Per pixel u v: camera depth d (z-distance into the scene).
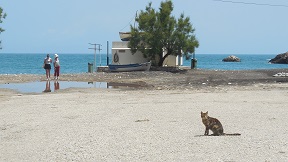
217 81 41.28
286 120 17.41
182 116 18.66
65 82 41.28
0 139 13.88
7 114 19.56
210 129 14.14
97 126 16.09
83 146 12.55
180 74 51.97
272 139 13.26
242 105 22.52
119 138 13.69
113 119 17.88
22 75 49.84
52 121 17.47
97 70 62.12
